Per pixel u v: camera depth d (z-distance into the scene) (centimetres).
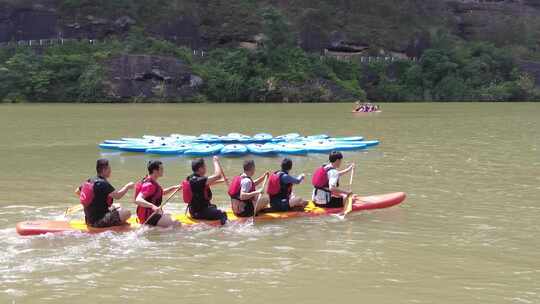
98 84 5947
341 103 6225
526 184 1377
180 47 6962
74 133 2662
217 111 4506
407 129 2892
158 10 7288
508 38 8681
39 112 4259
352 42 7788
